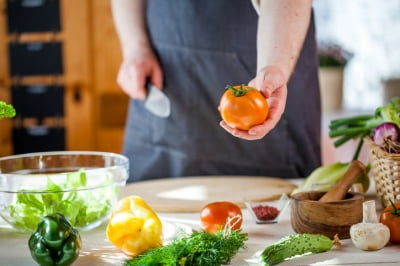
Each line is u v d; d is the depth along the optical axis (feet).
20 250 4.00
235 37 6.57
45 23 11.26
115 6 7.06
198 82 6.81
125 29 6.97
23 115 11.54
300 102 6.66
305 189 5.09
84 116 11.43
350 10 13.71
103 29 11.21
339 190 4.18
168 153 7.08
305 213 4.09
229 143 6.86
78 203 4.22
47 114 11.50
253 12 6.48
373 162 4.76
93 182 4.32
